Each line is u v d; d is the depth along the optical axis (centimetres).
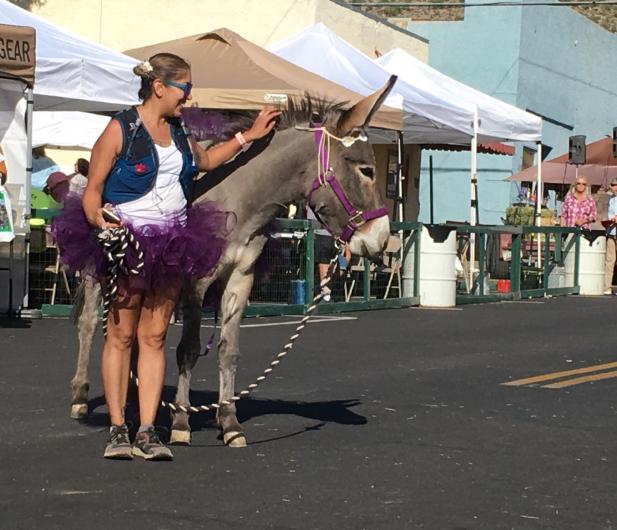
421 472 647
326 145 677
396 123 1612
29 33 1266
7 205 1205
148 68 619
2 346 1098
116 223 614
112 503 566
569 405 873
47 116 2041
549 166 2964
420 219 3275
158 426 751
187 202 643
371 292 1620
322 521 545
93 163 623
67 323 1287
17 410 797
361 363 1069
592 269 2095
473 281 1830
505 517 562
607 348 1232
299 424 774
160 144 625
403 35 2761
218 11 2377
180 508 560
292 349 1149
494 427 781
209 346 705
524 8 3231
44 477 612
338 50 1886
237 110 1506
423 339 1273
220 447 695
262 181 674
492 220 3222
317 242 1518
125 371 655
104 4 2411
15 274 1323
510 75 3234
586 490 617
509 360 1119
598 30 3741
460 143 2362
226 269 679
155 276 632
